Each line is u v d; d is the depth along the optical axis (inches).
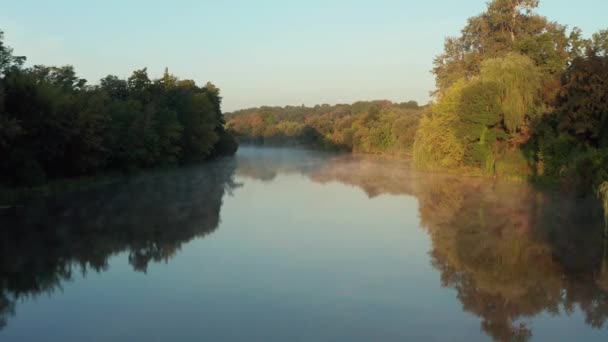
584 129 1316.4
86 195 1418.6
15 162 1316.4
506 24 2361.0
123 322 500.4
